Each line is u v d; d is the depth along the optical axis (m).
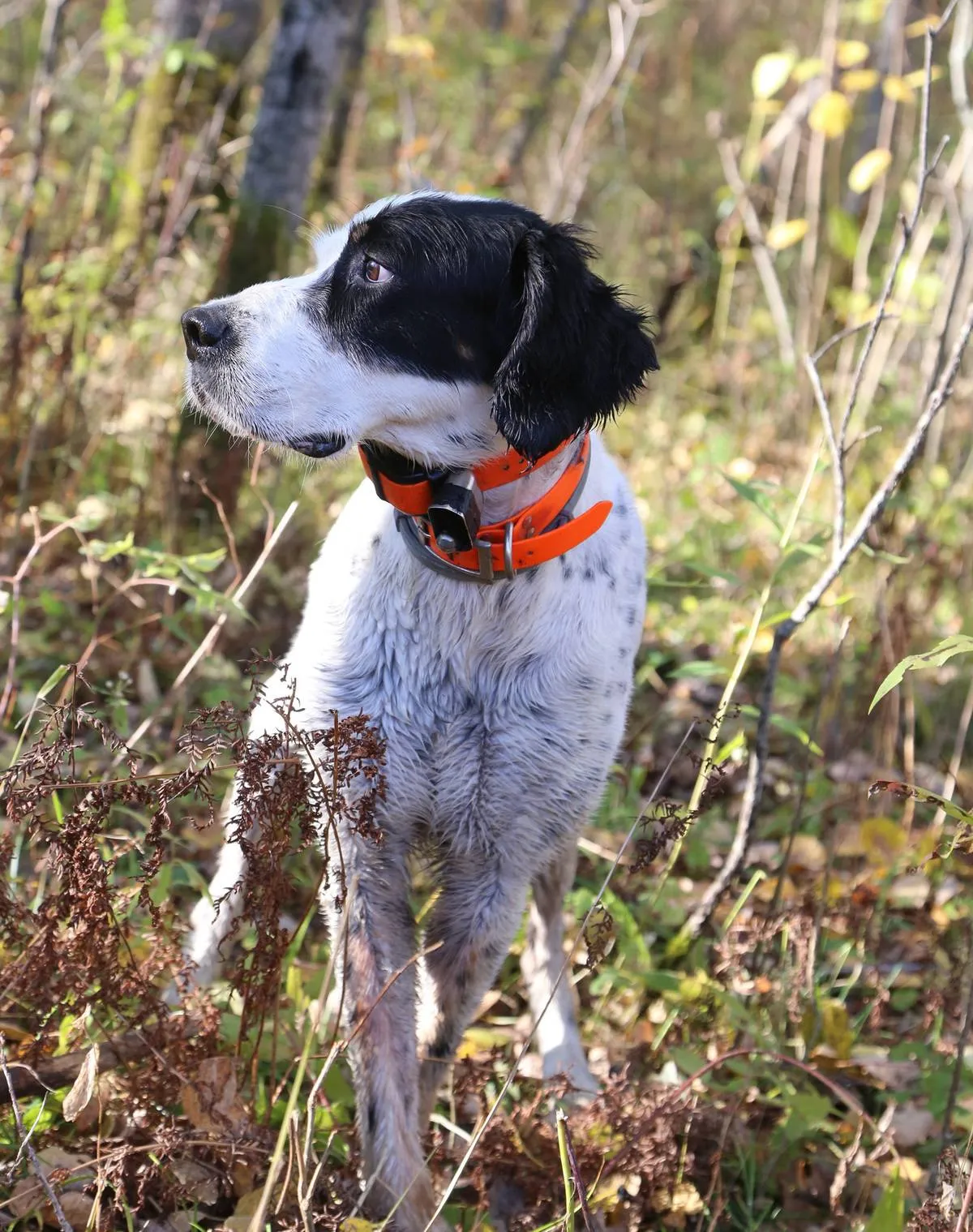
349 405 2.58
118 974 2.47
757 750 3.20
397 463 2.72
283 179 4.95
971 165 5.65
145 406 4.94
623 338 2.62
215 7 6.28
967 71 10.24
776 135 6.86
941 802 2.16
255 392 2.54
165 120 6.32
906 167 8.27
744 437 6.60
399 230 2.57
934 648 2.14
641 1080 3.04
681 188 9.84
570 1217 2.29
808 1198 2.80
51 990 2.38
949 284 5.67
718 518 5.69
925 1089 2.92
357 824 2.44
